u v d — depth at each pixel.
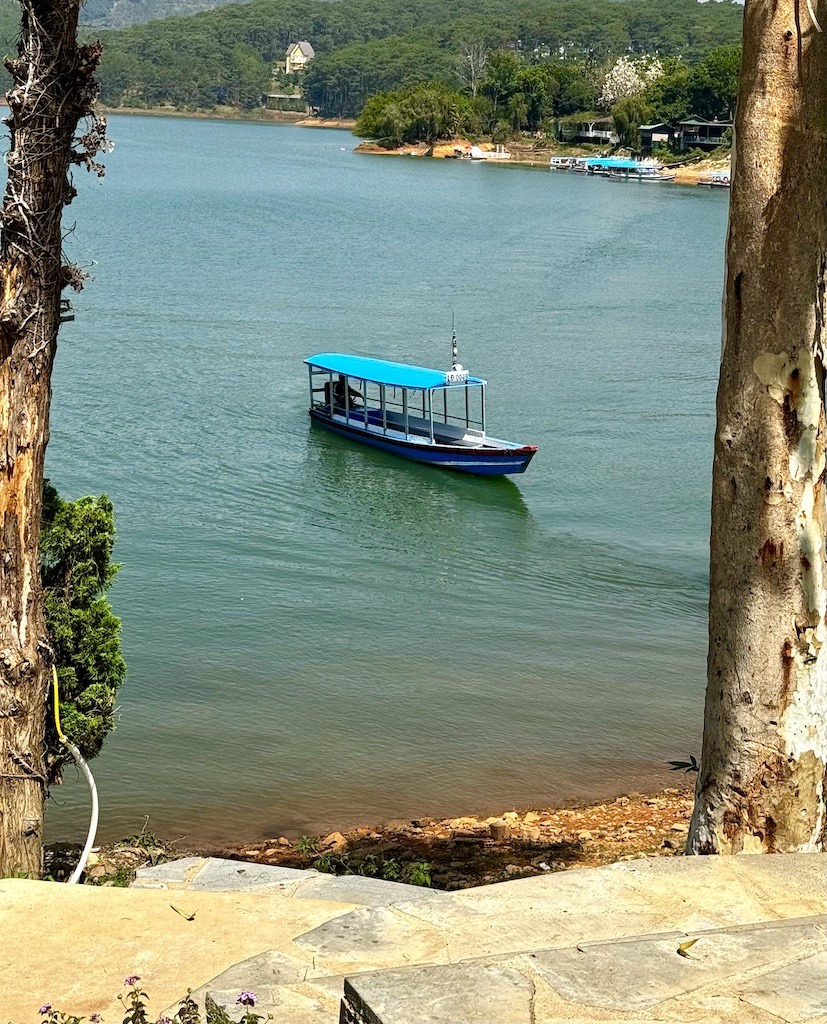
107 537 11.31
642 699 19.61
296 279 65.94
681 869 5.60
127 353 46.47
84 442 34.84
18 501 9.23
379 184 134.25
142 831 14.41
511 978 3.96
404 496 31.80
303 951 4.78
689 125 167.00
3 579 9.29
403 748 17.56
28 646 9.41
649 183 146.88
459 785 16.36
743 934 4.43
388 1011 3.71
